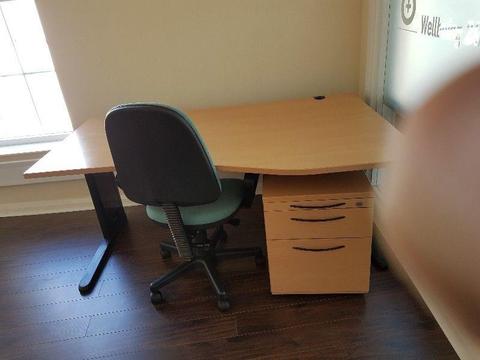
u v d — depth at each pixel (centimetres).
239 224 222
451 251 20
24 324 169
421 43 143
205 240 177
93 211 256
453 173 19
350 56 212
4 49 227
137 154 126
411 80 147
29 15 218
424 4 140
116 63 214
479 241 18
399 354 136
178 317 164
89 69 216
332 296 163
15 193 253
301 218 143
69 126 250
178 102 226
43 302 181
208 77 219
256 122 181
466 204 19
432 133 20
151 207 160
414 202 22
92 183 202
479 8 105
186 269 176
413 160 22
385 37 179
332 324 151
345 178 147
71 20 203
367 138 148
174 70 217
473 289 19
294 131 164
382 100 190
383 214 26
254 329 153
